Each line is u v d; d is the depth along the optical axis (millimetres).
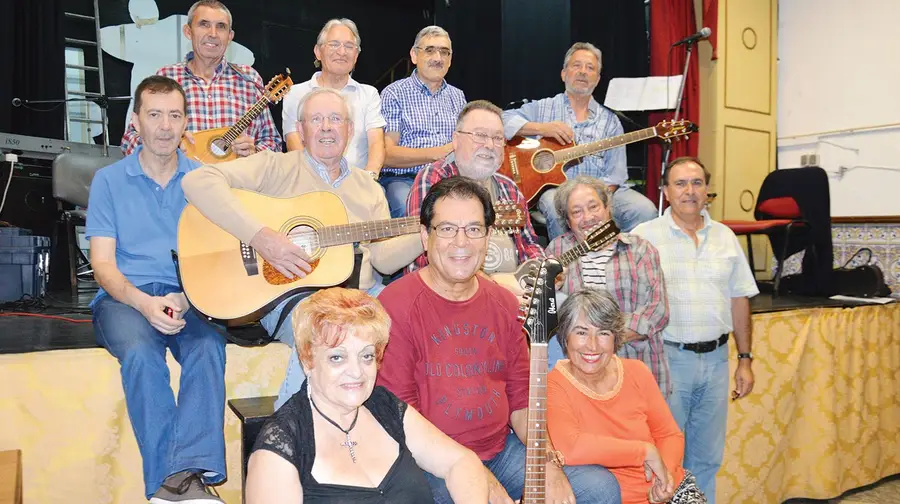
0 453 1893
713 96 5285
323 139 2363
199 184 2174
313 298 1520
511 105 5238
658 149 5148
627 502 2119
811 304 3840
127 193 2336
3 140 4461
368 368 1472
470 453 1642
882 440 4102
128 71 6375
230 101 3613
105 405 2234
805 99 5512
